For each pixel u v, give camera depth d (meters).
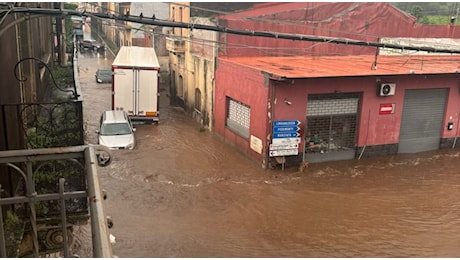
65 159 3.40
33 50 15.64
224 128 18.50
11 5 8.20
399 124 17.72
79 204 6.77
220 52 19.05
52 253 6.33
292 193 13.49
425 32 24.59
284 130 15.29
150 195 12.90
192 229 10.91
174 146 17.80
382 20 23.05
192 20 21.77
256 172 15.18
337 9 21.70
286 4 21.47
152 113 20.83
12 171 6.65
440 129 18.92
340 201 13.05
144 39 37.44
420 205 12.95
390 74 16.41
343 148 16.89
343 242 10.56
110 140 16.89
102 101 25.67
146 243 10.03
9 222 6.02
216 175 14.76
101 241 2.10
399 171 16.02
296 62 19.17
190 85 22.95
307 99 15.59
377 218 11.97
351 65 18.83
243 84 16.64
